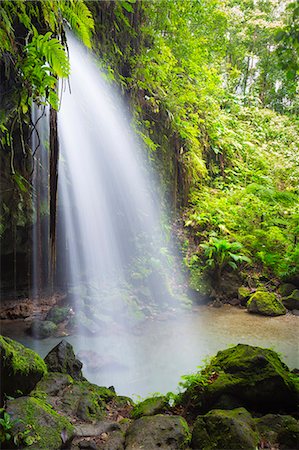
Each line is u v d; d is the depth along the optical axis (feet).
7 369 9.28
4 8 11.69
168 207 29.58
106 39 21.94
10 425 7.98
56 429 8.38
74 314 20.86
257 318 22.82
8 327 19.62
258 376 10.28
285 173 39.17
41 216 22.08
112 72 22.49
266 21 46.42
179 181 30.71
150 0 24.34
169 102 27.48
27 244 22.44
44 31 15.23
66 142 21.86
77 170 23.21
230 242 28.50
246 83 54.85
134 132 25.66
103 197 25.43
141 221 27.07
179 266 27.17
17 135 18.34
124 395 13.23
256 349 11.59
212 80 34.58
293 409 10.27
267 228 30.27
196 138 32.86
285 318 22.89
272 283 27.07
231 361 11.12
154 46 25.66
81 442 8.62
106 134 23.90
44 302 22.77
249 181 35.63
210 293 25.81
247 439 8.26
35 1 13.65
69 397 10.57
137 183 26.76
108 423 9.62
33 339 18.35
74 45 18.98
